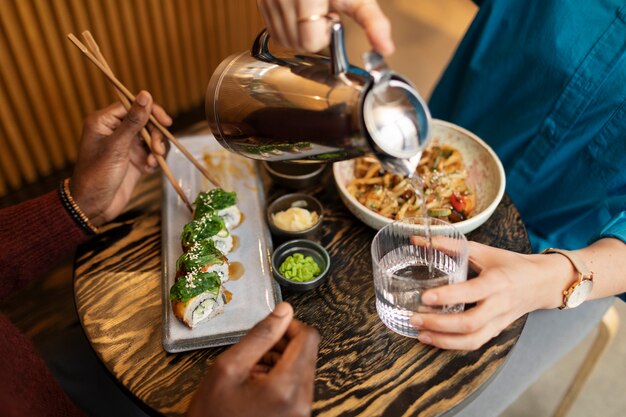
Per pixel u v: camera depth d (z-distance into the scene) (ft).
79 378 3.36
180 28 6.32
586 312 3.78
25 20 5.15
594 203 3.80
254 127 2.54
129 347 2.85
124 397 3.27
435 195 3.63
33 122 5.86
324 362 2.77
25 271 3.22
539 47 3.81
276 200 3.52
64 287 5.37
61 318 5.09
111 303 3.05
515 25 3.97
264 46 2.59
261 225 3.43
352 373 2.72
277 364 2.15
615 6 3.48
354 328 2.92
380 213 3.55
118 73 6.13
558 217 4.05
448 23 8.97
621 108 3.53
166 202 3.56
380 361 2.77
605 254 3.18
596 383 5.32
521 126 4.04
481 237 3.41
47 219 3.22
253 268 3.20
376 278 2.79
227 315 2.94
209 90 2.68
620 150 3.60
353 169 3.86
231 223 3.44
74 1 5.37
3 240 3.14
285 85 2.39
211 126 2.77
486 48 4.19
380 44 2.35
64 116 5.99
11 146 5.87
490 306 2.65
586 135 3.74
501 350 2.81
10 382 2.44
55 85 5.74
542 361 3.51
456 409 2.63
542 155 3.97
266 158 2.77
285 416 2.10
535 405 5.16
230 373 2.10
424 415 2.56
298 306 3.03
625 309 5.87
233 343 2.84
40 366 2.77
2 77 5.39
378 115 2.13
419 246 3.01
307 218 3.43
